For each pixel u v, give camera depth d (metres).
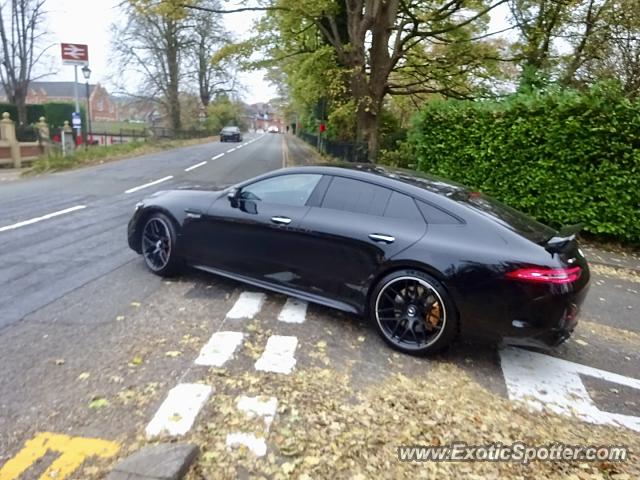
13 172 17.97
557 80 12.59
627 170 7.88
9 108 31.11
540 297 3.46
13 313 4.18
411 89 16.45
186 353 3.61
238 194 4.81
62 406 2.88
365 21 13.61
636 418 3.26
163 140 35.91
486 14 15.27
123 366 3.37
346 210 4.23
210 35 38.19
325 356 3.75
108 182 13.27
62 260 5.78
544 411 3.27
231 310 4.48
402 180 4.23
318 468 2.52
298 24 15.69
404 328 3.92
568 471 2.67
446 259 3.68
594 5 12.67
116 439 2.61
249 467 2.48
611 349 4.39
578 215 8.32
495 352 4.11
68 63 20.41
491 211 3.98
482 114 9.20
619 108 7.81
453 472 2.58
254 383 3.27
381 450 2.71
